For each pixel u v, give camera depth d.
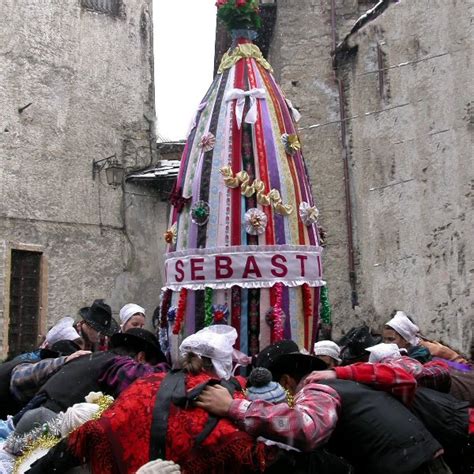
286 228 6.57
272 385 3.93
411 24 15.41
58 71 18.72
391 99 16.06
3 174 17.44
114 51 20.03
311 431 3.66
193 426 3.62
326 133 18.05
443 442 4.36
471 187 13.67
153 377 3.85
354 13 18.50
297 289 6.50
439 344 6.54
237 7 7.25
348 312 17.16
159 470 3.37
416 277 15.02
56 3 18.81
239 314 6.36
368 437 3.91
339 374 4.11
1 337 16.75
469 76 13.84
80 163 18.92
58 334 6.50
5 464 4.53
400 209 15.62
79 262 18.55
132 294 19.53
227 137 6.70
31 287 17.69
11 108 17.75
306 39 18.55
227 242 6.46
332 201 17.75
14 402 6.02
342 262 17.45
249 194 6.50
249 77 6.97
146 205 20.12
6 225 17.33
